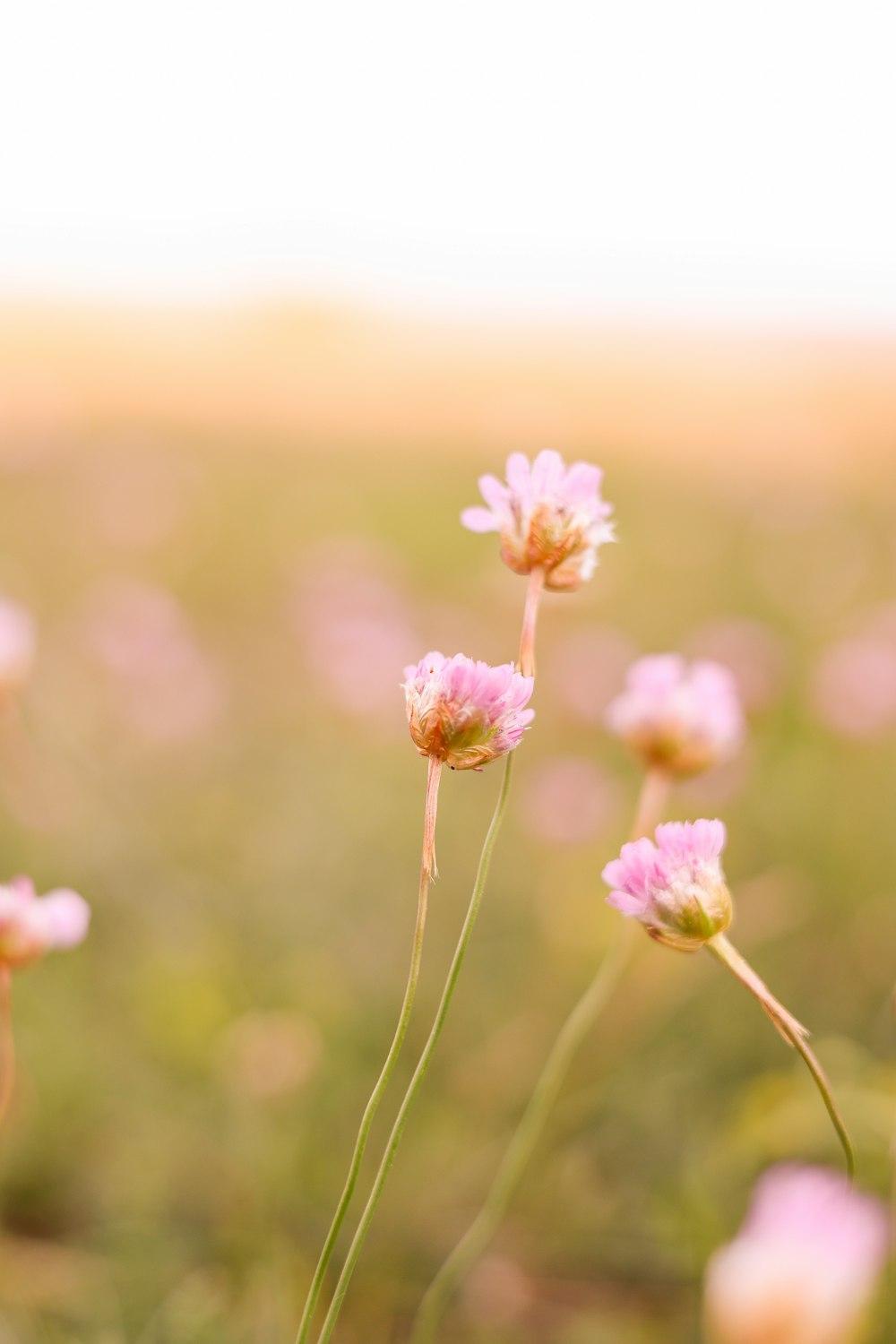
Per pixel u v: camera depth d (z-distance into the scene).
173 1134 0.61
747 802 1.02
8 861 0.87
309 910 0.87
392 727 1.17
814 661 1.32
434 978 0.79
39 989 0.71
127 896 0.85
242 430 2.53
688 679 0.46
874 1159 0.51
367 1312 0.52
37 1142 0.59
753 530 1.88
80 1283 0.52
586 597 1.41
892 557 1.72
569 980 0.75
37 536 1.62
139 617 1.21
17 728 0.93
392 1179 0.60
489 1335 0.52
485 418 2.11
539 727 1.19
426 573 1.65
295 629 1.39
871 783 1.06
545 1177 0.61
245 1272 0.52
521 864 0.95
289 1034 0.63
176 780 1.07
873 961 0.80
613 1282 0.56
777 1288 0.30
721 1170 0.56
